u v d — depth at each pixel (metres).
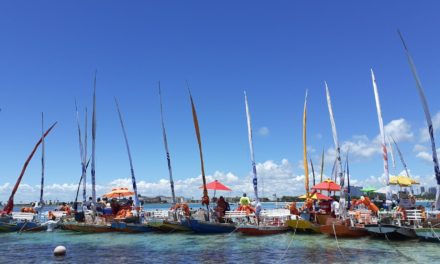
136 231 29.00
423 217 22.41
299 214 28.33
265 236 26.22
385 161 24.92
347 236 24.34
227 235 26.97
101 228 29.59
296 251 20.59
